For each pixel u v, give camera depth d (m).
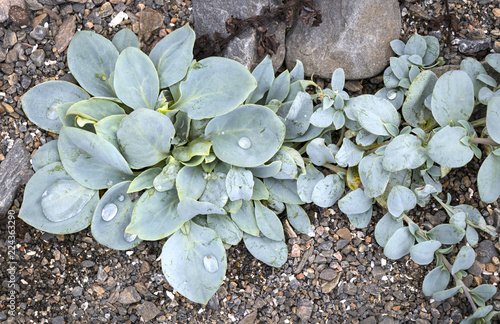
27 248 0.52
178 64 0.51
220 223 0.51
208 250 0.50
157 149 0.49
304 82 0.52
